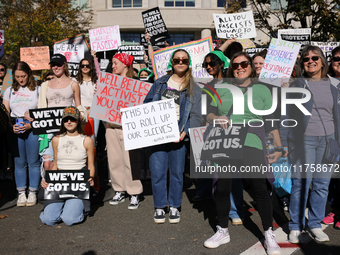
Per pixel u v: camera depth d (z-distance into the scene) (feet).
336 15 33.19
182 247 10.27
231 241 10.63
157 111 12.15
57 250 10.15
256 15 38.88
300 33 21.91
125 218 12.89
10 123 14.79
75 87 14.52
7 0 53.78
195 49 17.87
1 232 11.61
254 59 16.20
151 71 23.57
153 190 12.46
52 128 13.97
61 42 24.93
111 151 14.48
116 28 25.04
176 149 12.31
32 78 15.10
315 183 10.82
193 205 14.42
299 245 10.34
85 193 12.53
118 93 14.16
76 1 72.74
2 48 22.57
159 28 22.89
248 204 14.37
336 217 11.79
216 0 74.02
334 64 12.04
